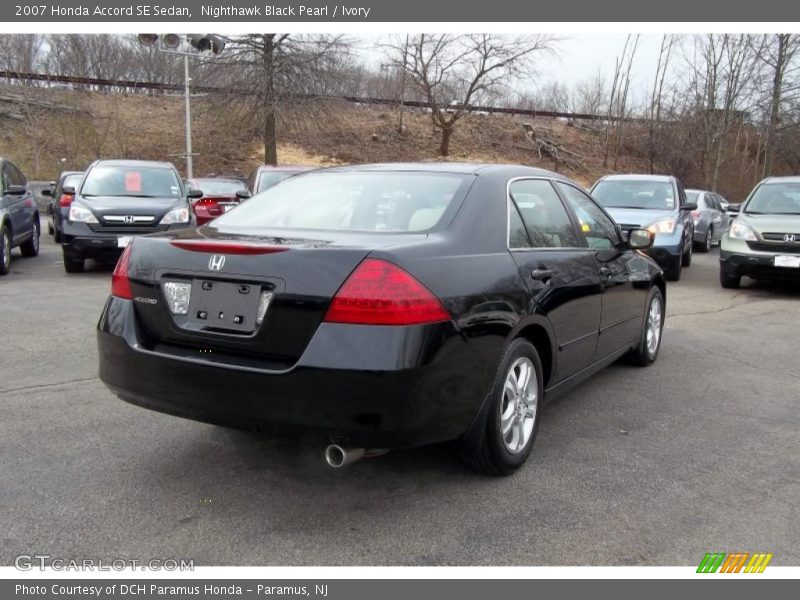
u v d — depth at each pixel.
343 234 3.35
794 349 6.89
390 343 2.87
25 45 33.03
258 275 3.04
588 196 5.18
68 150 28.98
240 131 30.77
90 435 4.16
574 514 3.31
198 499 3.39
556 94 47.47
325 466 3.80
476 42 32.66
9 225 10.87
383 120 37.38
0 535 3.02
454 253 3.33
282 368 2.96
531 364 3.82
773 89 28.44
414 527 3.17
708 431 4.50
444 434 3.17
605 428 4.52
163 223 10.40
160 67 37.81
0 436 4.11
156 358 3.23
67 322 7.22
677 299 10.08
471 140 37.75
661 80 36.47
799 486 3.68
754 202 11.32
